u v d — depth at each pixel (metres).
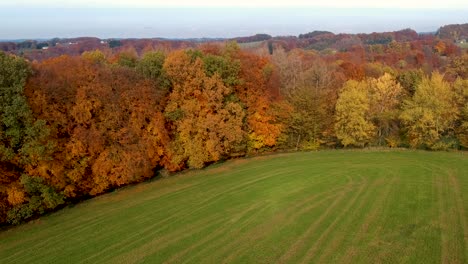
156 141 46.72
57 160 37.94
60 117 38.19
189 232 32.31
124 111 43.75
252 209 36.84
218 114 51.19
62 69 40.50
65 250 29.73
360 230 31.89
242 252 28.78
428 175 47.16
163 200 39.97
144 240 31.03
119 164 41.47
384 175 47.19
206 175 48.62
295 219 34.38
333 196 39.97
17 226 34.31
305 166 51.81
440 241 29.61
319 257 27.69
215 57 53.50
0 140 33.94
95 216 36.16
